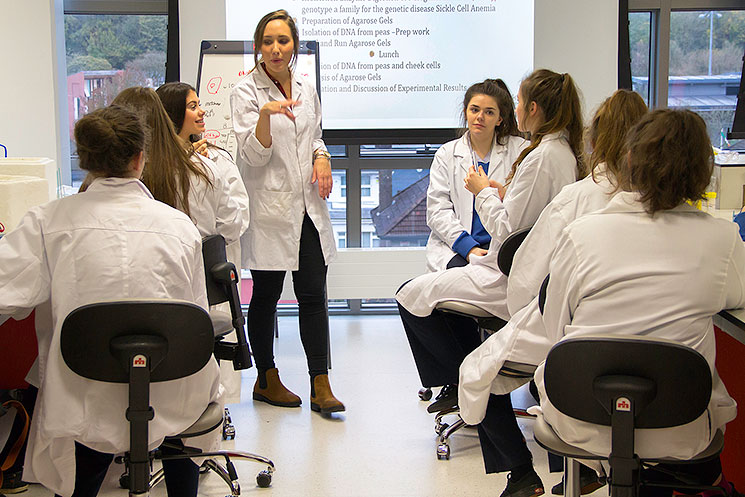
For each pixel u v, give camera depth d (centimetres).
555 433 180
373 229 493
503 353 217
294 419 332
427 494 264
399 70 457
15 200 262
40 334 187
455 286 280
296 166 334
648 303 164
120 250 178
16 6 435
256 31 328
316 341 340
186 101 280
